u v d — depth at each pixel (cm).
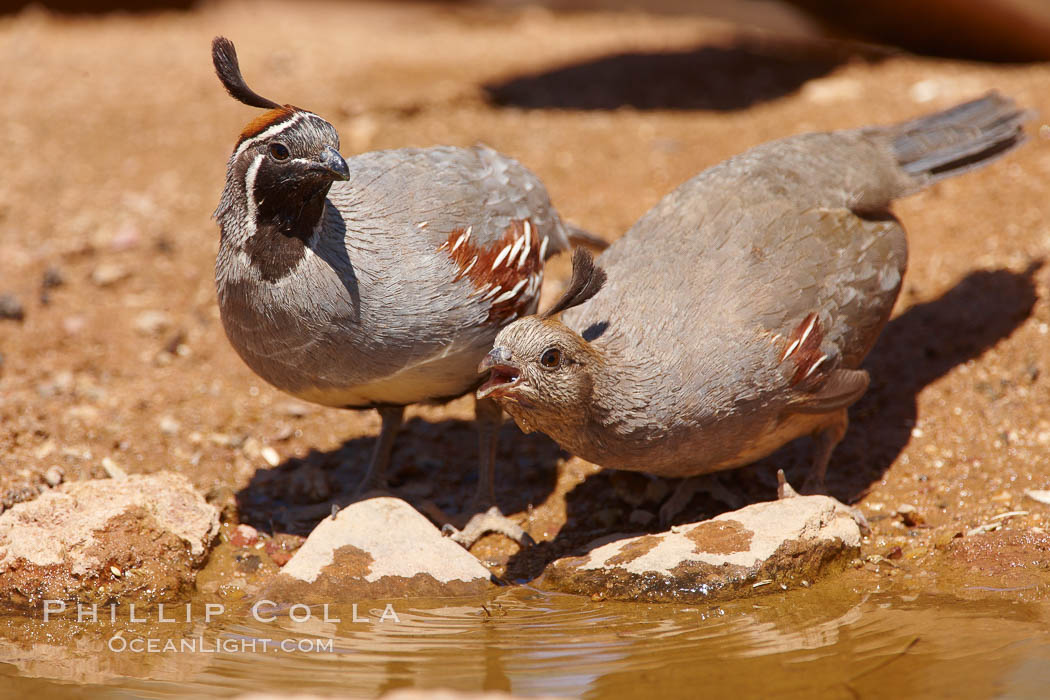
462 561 988
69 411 1258
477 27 2956
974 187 1523
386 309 956
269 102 960
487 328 1016
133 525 1012
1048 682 773
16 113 2033
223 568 1034
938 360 1252
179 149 1877
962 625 869
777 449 1184
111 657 870
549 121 1975
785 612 906
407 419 1298
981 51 2138
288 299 943
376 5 3228
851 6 2200
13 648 894
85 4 2984
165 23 2944
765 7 2544
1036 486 1073
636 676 805
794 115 1875
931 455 1141
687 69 2314
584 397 935
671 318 980
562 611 930
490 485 1120
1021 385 1192
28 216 1672
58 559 977
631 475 1142
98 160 1848
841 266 1047
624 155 1797
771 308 989
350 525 1009
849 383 1023
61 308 1455
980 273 1352
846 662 816
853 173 1127
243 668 844
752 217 1057
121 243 1588
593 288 945
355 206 979
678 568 937
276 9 3206
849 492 1110
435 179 1030
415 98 2023
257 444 1227
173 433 1233
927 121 1209
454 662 840
